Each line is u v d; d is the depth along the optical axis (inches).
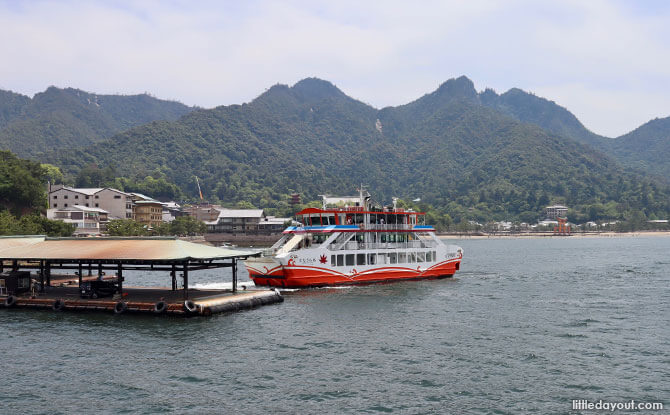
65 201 7711.6
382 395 1211.2
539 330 1807.3
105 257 2127.2
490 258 5767.7
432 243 3179.1
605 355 1507.1
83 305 2101.4
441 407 1147.9
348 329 1812.3
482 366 1409.9
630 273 3806.6
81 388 1261.1
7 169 5880.9
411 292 2620.6
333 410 1131.9
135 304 2033.7
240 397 1201.4
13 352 1550.2
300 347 1587.1
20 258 2288.4
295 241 2763.3
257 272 2662.4
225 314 2044.8
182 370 1380.4
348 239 2773.1
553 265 4621.1
